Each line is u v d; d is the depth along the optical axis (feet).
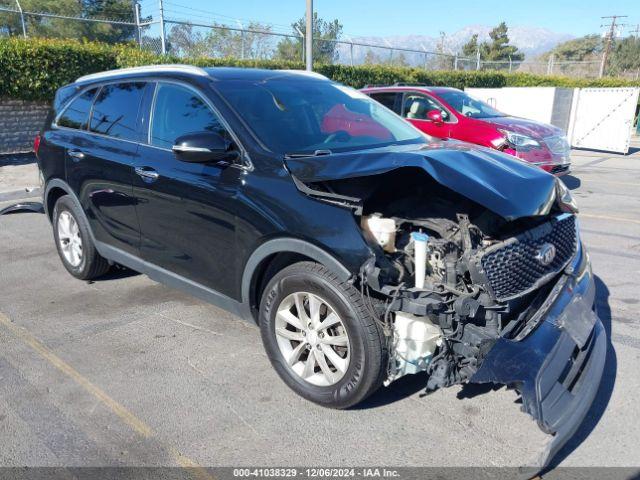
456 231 9.52
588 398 9.03
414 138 13.34
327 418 9.93
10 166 37.29
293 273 9.89
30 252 19.52
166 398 10.55
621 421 9.89
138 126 13.50
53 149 16.01
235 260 11.00
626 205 27.55
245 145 10.98
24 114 42.11
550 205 9.52
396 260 9.49
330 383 9.91
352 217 9.17
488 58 220.64
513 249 9.25
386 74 63.31
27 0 81.76
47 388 10.89
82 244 15.74
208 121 11.89
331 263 9.21
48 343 12.73
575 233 11.14
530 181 9.84
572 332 9.25
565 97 53.42
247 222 10.46
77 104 15.89
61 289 16.01
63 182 15.70
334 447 9.17
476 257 8.84
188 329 13.46
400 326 8.90
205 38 52.54
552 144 28.43
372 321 9.11
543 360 8.57
